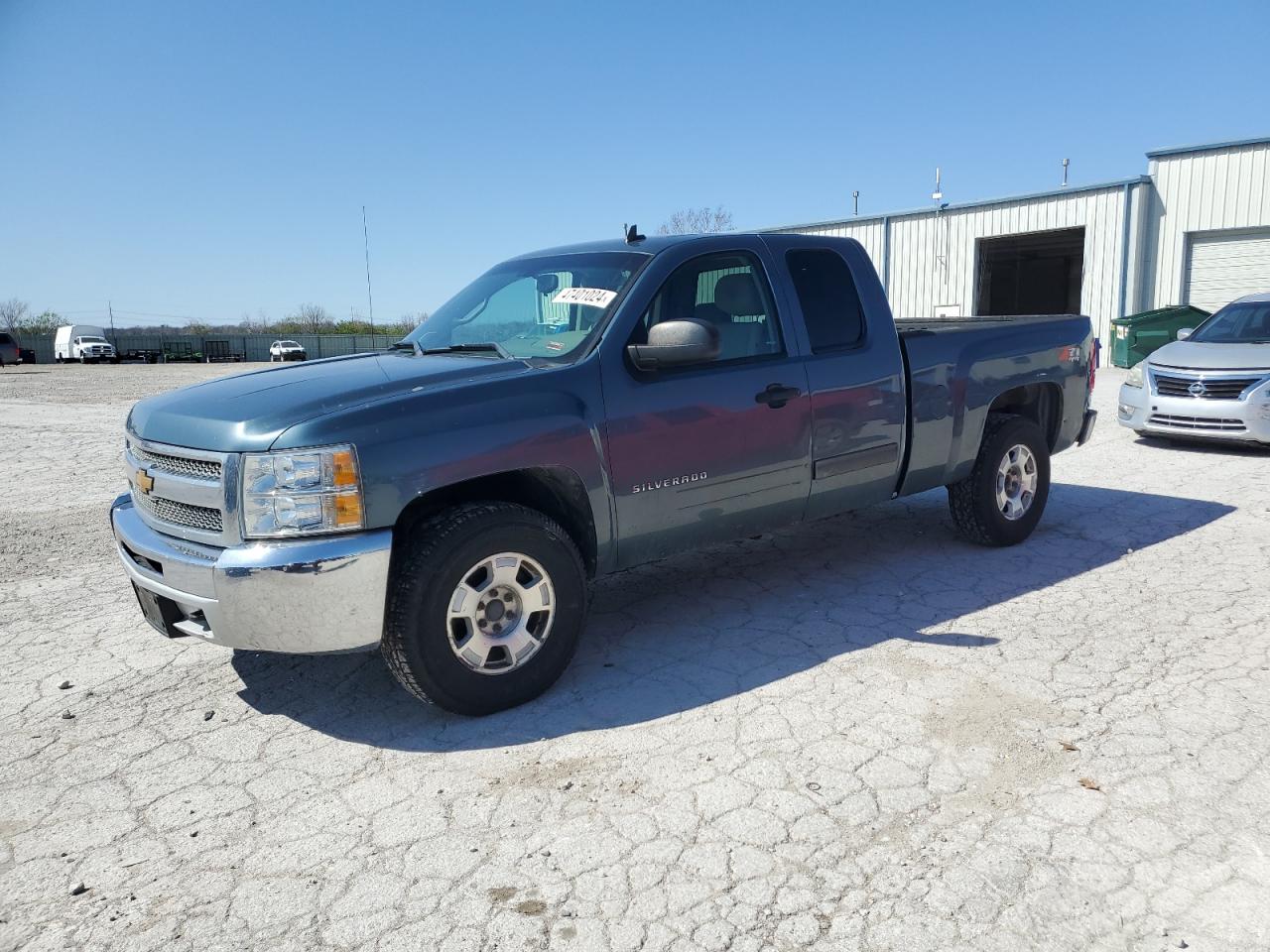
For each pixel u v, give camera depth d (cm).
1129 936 229
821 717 352
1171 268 2211
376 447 332
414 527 355
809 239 485
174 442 355
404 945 235
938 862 260
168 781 325
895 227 2744
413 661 343
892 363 491
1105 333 2295
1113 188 2241
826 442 464
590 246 473
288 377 397
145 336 5947
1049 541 596
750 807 291
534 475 383
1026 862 259
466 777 319
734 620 467
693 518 422
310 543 325
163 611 363
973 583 512
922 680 382
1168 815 279
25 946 240
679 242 440
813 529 648
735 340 438
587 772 318
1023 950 225
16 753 351
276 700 392
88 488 918
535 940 234
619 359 396
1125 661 395
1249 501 694
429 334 469
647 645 438
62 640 476
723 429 422
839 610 475
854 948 227
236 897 257
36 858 281
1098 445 992
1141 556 555
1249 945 224
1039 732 334
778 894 248
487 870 265
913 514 682
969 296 2577
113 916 252
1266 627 430
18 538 701
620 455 391
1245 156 2056
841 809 288
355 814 298
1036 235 2480
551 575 372
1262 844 263
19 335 5941
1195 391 909
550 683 381
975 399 537
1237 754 314
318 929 242
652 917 241
